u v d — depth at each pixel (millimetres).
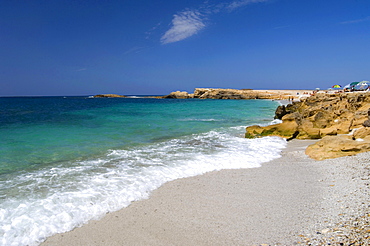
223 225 5336
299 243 4371
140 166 9516
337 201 6129
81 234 5098
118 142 13781
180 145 13492
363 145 10469
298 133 16094
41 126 18781
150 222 5547
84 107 45312
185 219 5648
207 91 99375
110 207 6223
